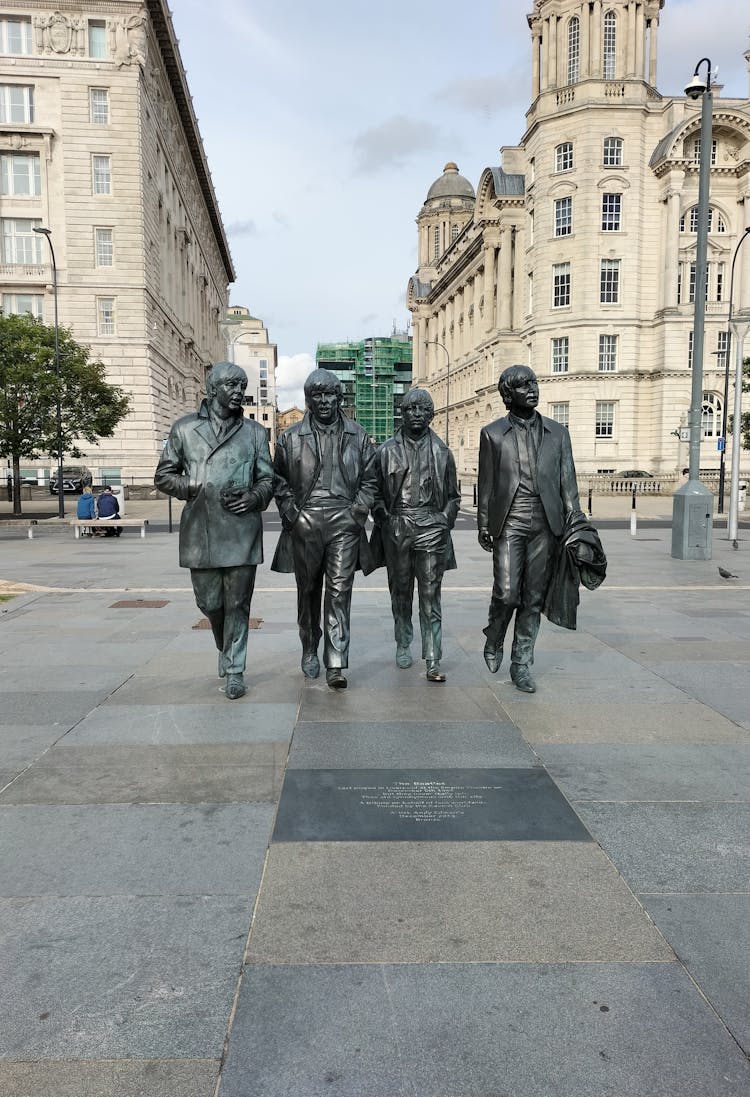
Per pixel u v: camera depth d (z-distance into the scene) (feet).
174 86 186.39
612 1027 7.88
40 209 146.41
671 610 31.42
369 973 8.70
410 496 20.54
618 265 170.91
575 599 19.29
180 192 210.18
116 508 72.28
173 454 18.47
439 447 20.74
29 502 136.46
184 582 39.68
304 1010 8.11
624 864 11.10
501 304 199.72
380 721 17.38
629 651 24.27
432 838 11.86
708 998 8.31
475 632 27.25
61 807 12.91
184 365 219.82
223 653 19.72
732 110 161.99
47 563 48.70
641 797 13.33
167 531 78.07
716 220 168.04
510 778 14.14
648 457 173.88
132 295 149.28
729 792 13.56
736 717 17.66
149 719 17.48
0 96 144.05
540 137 174.29
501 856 11.32
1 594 35.63
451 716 17.75
